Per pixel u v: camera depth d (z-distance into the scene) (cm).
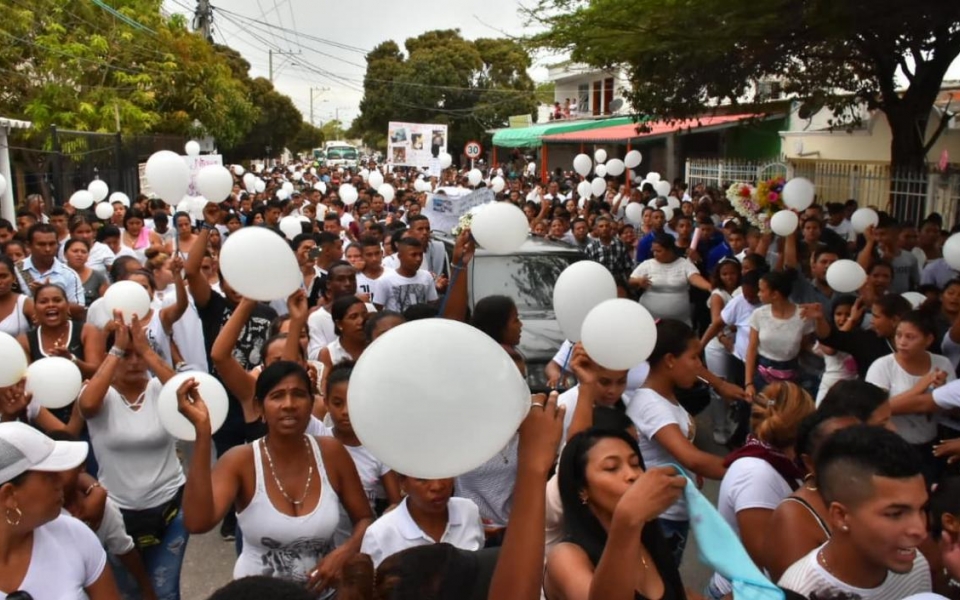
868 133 1644
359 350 567
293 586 213
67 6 2511
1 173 1459
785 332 703
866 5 889
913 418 511
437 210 1213
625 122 2756
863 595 278
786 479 354
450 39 5344
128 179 2103
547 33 1132
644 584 271
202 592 551
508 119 4900
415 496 336
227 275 421
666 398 431
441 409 183
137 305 479
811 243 939
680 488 234
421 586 250
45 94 2266
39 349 572
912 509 257
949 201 1203
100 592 325
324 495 373
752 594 238
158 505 459
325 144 8225
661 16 1005
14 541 302
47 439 307
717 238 1194
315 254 844
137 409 455
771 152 2236
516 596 224
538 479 231
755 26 951
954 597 312
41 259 804
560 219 1244
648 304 929
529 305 805
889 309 578
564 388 554
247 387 470
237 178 2697
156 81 2855
